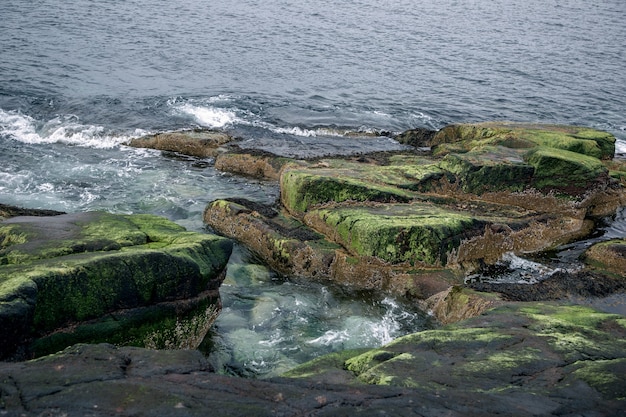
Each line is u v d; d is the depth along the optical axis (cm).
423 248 1888
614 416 909
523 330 1291
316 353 1516
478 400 906
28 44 4356
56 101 3378
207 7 6094
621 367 1083
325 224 2048
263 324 1630
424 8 7225
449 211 2159
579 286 1831
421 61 4950
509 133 2859
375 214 2022
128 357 945
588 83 4641
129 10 5647
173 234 1562
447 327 1332
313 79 4244
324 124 3422
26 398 789
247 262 1986
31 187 2406
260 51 4784
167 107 3431
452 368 1098
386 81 4359
